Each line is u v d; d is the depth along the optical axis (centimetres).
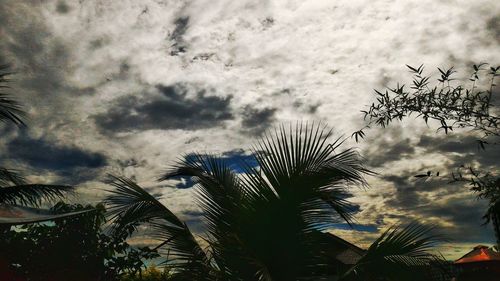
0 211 714
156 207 563
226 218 538
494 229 365
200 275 511
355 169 525
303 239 507
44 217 616
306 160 514
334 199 512
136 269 718
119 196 564
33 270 685
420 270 443
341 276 477
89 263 709
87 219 733
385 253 451
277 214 505
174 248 539
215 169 591
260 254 503
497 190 323
